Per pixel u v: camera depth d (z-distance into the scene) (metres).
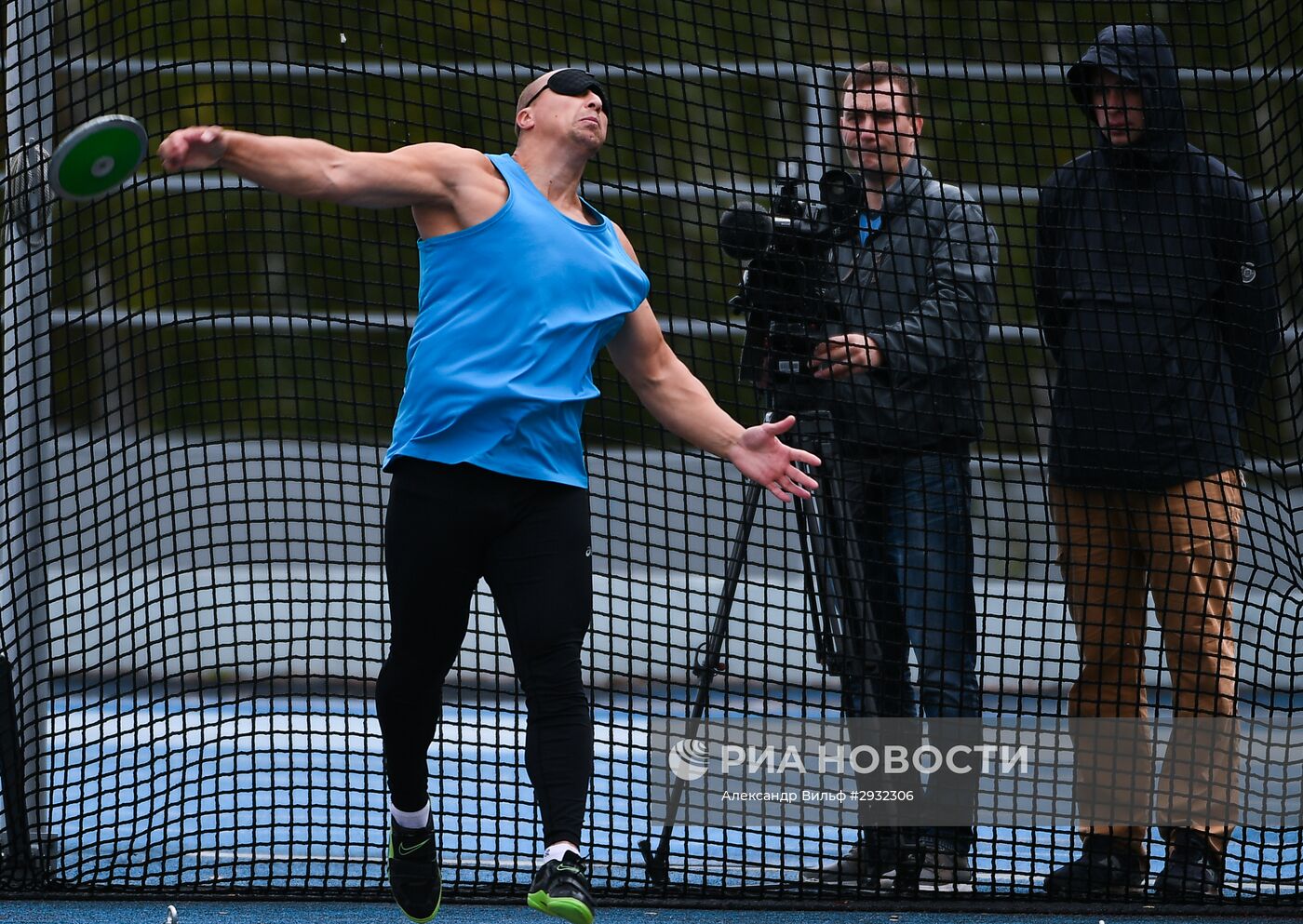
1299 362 17.28
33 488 17.28
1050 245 17.45
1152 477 16.92
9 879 16.33
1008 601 27.52
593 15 27.19
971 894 16.44
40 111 17.08
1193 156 16.81
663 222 27.06
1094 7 17.69
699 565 27.94
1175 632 16.91
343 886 16.34
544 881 12.25
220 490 28.95
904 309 17.23
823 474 17.00
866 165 17.28
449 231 12.49
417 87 27.27
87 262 28.78
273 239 28.92
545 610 12.53
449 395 12.32
